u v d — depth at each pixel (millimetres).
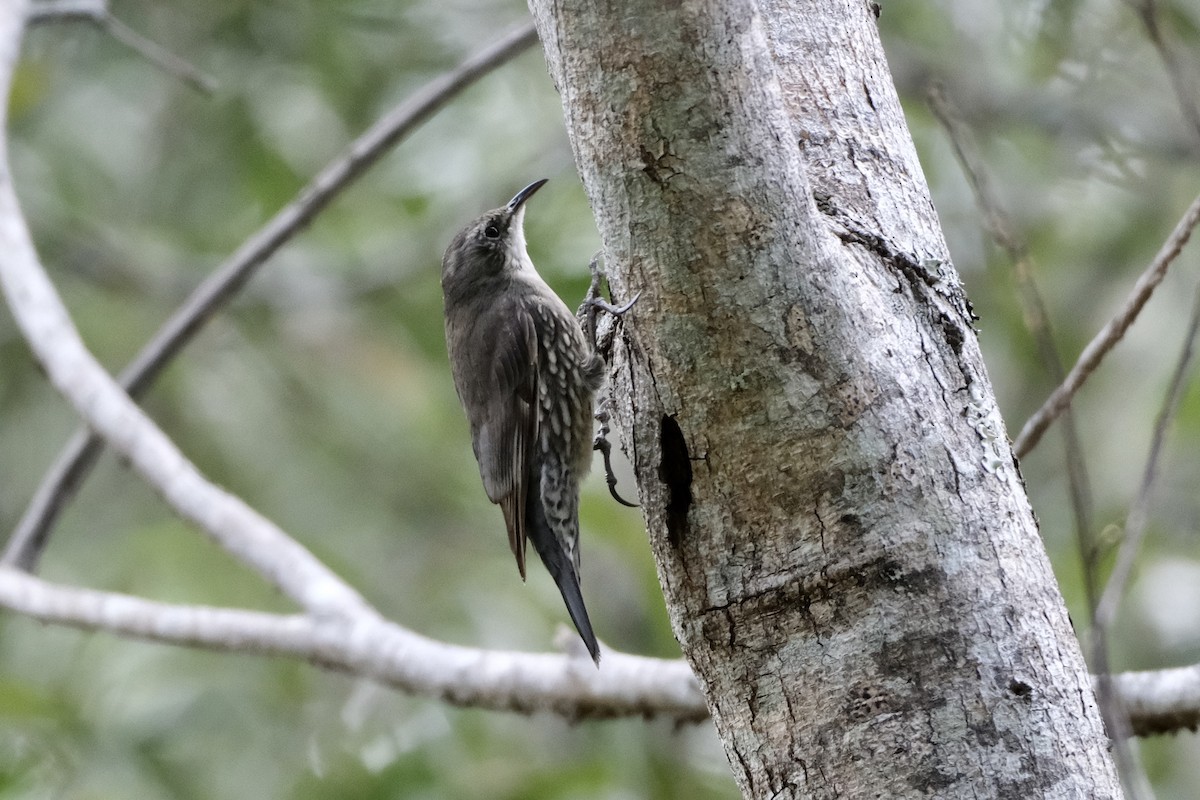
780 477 5254
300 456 14742
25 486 14828
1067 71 13469
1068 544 11609
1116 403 13070
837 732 5137
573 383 9617
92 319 14852
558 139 14055
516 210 10266
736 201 5129
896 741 5047
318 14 14172
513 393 9570
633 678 7898
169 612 9039
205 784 11164
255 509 14383
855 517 5184
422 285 14430
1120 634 11203
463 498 14344
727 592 5363
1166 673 6855
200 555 12281
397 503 14422
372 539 14172
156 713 11375
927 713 5035
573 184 13461
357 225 14781
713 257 5188
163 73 14680
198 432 14750
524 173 13914
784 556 5266
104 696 11523
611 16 5078
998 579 5168
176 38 14633
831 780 5137
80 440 10062
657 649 12320
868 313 5301
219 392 14961
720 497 5359
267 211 14406
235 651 8828
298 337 15289
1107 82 13602
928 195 5918
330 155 14641
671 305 5293
